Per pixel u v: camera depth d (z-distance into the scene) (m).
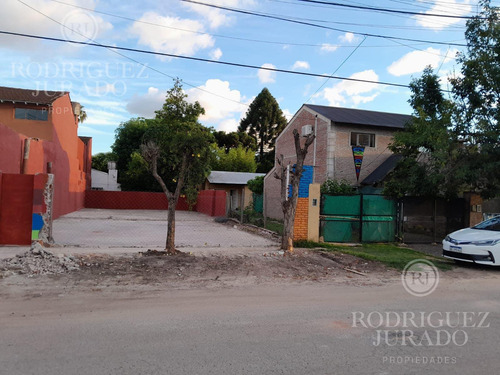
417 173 14.03
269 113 56.53
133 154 40.09
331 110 23.00
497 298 7.15
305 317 5.56
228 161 48.06
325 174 20.72
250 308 5.91
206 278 7.78
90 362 3.79
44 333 4.51
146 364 3.79
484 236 10.01
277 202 24.16
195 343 4.39
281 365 3.89
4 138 11.61
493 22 13.23
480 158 13.15
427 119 14.35
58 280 6.94
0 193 9.62
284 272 8.70
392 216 14.12
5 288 6.34
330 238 13.36
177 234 15.52
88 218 22.45
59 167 21.59
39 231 9.82
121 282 7.10
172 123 31.81
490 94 13.52
